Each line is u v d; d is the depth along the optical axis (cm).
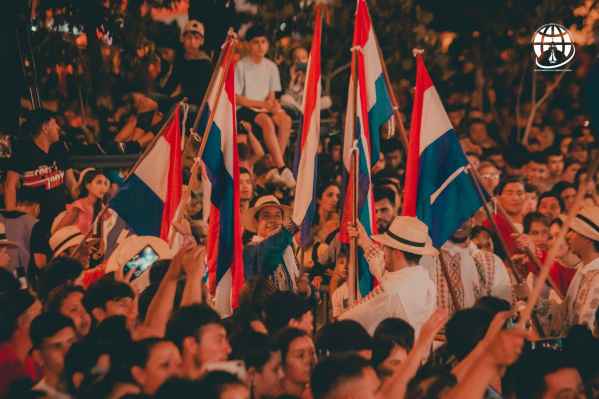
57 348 1211
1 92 2231
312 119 1791
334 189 2277
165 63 2569
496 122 3297
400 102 2984
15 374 1255
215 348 1221
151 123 2456
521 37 3331
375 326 1567
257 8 2753
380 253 1680
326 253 2041
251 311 1465
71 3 2478
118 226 2030
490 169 2400
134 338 1292
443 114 1714
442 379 1100
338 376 1072
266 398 1239
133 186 1691
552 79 3353
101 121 2483
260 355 1237
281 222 1969
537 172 2905
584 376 1329
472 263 1825
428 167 1714
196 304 1246
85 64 2491
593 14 3334
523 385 1214
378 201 2139
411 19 3038
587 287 1661
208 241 1725
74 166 2253
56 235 1820
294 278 1827
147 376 1142
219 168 1725
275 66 2639
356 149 1709
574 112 3350
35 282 1958
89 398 1076
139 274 1670
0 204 2075
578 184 2616
